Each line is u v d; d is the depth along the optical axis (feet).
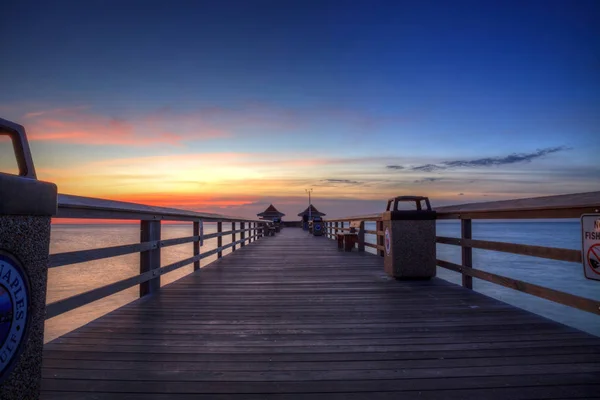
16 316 4.01
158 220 17.28
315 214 137.80
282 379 7.73
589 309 9.83
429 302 14.61
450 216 18.13
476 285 63.67
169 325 11.62
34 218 4.36
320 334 10.71
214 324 11.74
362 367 8.34
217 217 29.19
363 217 36.83
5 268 3.83
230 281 19.86
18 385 4.06
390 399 6.93
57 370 8.11
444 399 6.92
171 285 18.69
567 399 6.90
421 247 19.06
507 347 9.54
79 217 10.89
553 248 11.54
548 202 10.54
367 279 20.13
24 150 4.43
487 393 7.13
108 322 11.94
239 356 9.01
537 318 12.24
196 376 7.86
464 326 11.38
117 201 12.99
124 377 7.79
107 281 64.64
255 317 12.58
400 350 9.39
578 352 9.16
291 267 25.57
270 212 148.25
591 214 9.26
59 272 78.48
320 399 6.93
